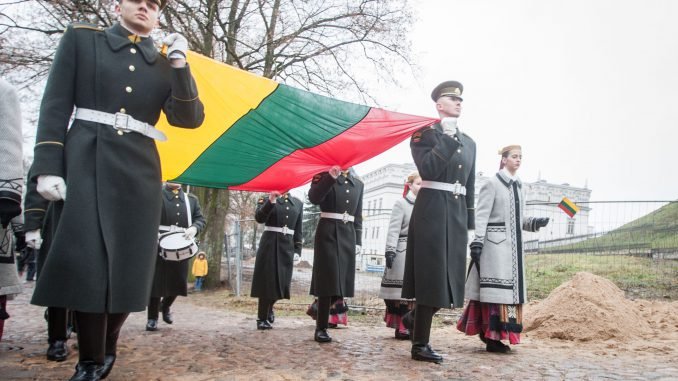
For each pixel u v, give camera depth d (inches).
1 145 134.3
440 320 346.6
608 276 443.2
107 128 118.3
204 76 179.2
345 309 296.4
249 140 212.1
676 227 486.3
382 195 2000.5
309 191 232.7
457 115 190.2
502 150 218.7
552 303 266.2
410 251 189.6
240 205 1186.6
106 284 111.3
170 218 275.7
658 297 385.4
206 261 631.8
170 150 220.4
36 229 119.2
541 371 165.8
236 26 639.8
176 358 182.4
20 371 153.6
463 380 151.6
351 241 241.6
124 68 121.2
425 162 183.6
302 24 643.5
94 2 523.5
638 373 163.2
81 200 112.1
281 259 286.4
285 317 354.0
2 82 139.8
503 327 203.2
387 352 203.9
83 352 114.5
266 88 185.5
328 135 206.2
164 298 296.2
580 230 500.1
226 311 405.7
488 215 209.6
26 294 463.5
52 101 114.9
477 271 213.3
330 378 152.6
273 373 158.9
